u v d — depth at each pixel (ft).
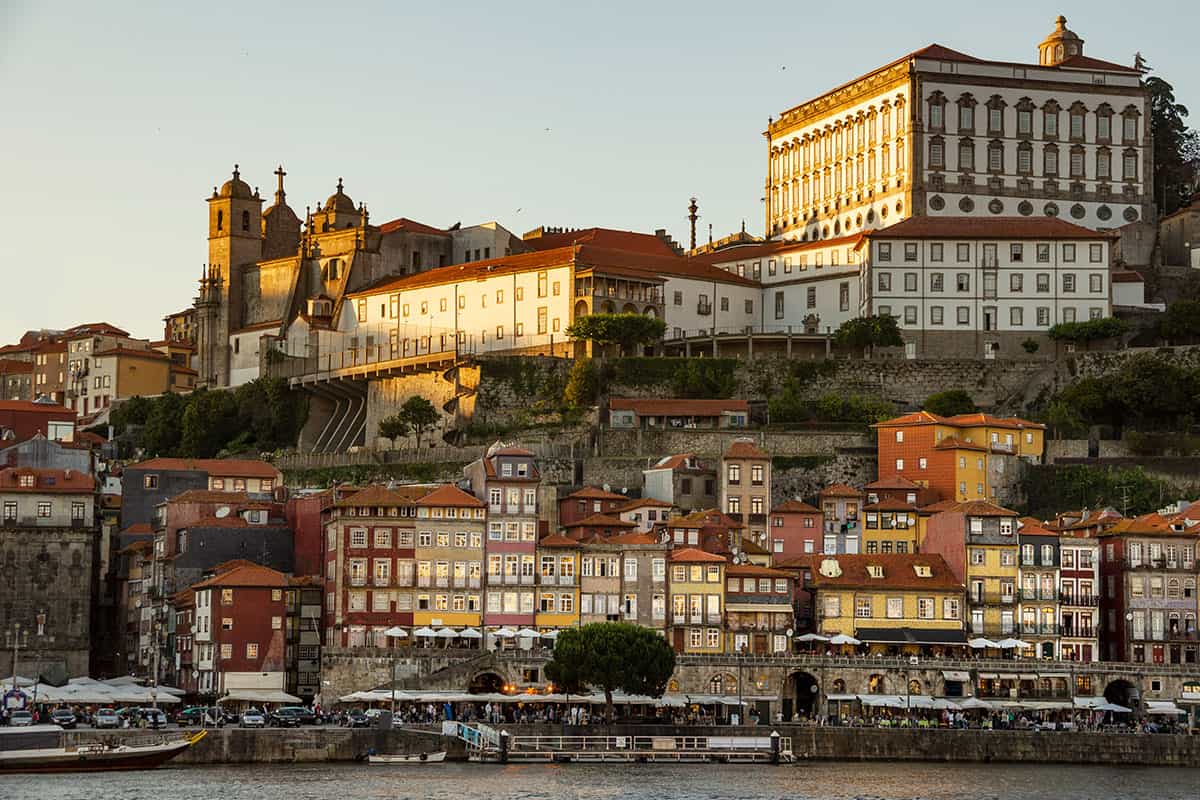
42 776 647.97
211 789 614.75
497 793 618.44
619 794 622.95
